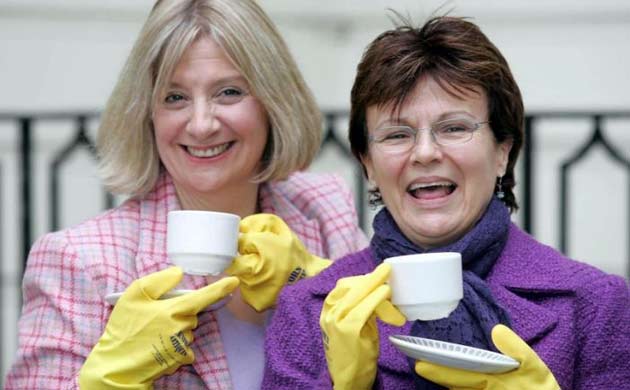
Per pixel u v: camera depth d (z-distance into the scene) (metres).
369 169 3.13
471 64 2.89
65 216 5.95
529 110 6.07
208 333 3.24
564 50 6.05
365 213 5.23
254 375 3.26
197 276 3.29
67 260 3.19
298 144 3.39
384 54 2.94
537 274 2.94
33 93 5.96
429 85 2.89
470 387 2.64
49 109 5.96
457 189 2.94
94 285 3.17
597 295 2.86
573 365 2.82
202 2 3.23
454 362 2.55
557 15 6.03
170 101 3.26
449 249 2.93
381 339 2.98
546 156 6.05
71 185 5.95
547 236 6.06
